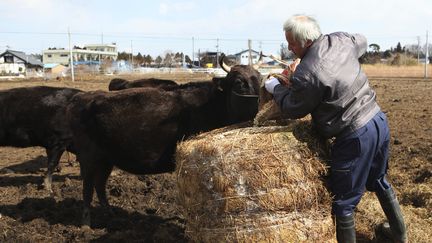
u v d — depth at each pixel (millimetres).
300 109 3971
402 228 4668
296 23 4008
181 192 4441
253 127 4516
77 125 6152
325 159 4219
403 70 53062
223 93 6023
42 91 8586
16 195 7879
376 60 73188
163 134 5891
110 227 6125
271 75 4594
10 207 7086
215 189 4062
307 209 4094
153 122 5848
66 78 45031
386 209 4652
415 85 30078
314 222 4109
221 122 6066
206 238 4195
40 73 56156
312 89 3844
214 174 4047
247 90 5910
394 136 11227
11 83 35938
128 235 5660
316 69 3834
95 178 6590
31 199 7184
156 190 7633
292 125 4363
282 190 3988
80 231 5918
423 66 58281
